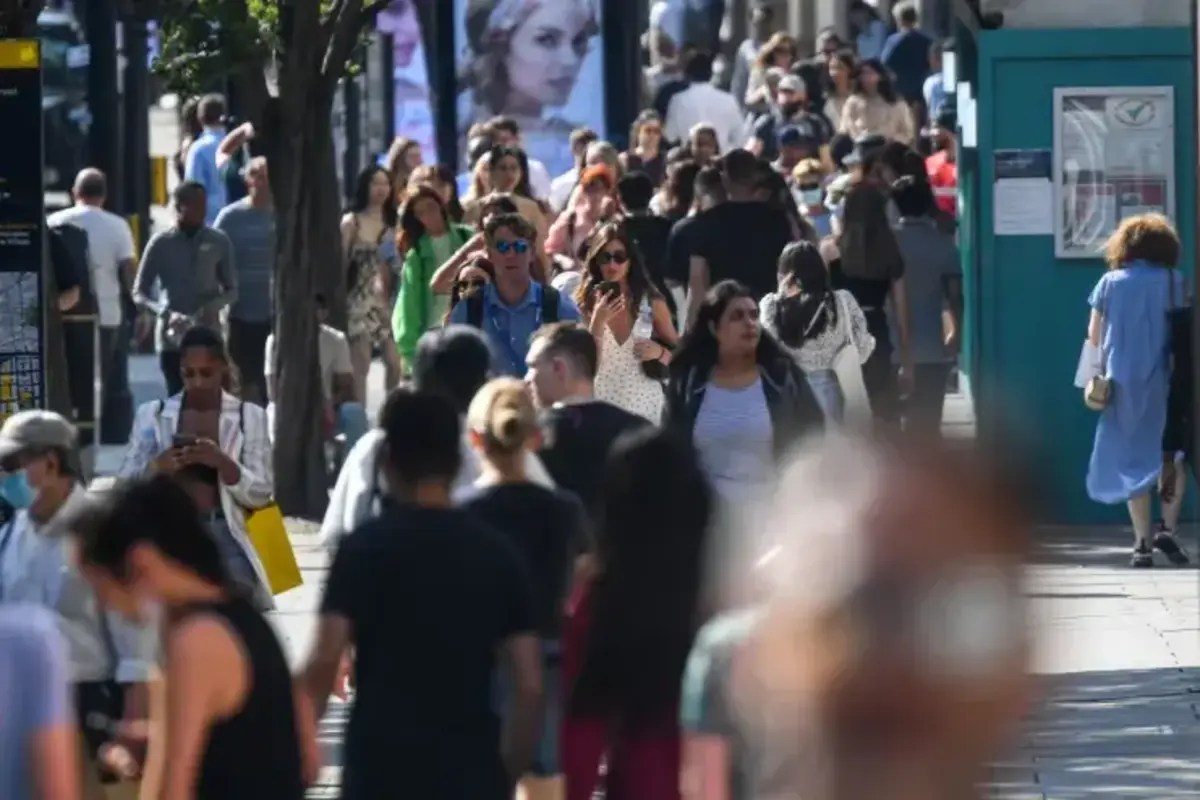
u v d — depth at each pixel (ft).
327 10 174.70
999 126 155.33
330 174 167.22
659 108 248.73
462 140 231.91
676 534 66.85
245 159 231.50
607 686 67.15
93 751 75.31
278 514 91.91
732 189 145.59
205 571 56.29
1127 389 140.15
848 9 343.67
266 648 56.24
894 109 250.16
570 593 71.15
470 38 230.89
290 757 56.44
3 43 117.50
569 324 83.10
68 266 164.86
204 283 180.24
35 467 75.92
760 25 315.58
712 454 92.99
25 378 119.24
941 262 159.12
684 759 43.47
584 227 161.38
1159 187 154.30
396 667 59.57
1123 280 140.87
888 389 154.30
